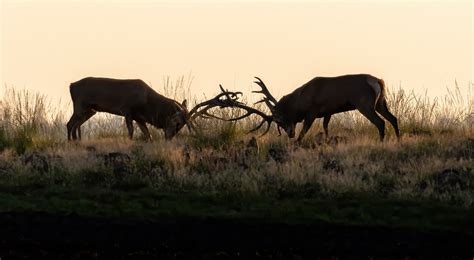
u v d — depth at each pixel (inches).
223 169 2281.0
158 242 1881.2
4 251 1825.8
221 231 1930.4
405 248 1840.6
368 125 2849.4
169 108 2864.2
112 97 2866.6
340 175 2176.4
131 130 2869.1
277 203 2084.2
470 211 2011.6
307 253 1817.2
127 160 2356.1
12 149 2564.0
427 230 1932.8
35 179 2256.4
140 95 2864.2
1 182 2244.1
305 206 2060.8
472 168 2235.5
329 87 2701.8
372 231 1924.2
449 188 2118.6
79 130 2891.2
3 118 2822.3
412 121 2829.7
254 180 2158.0
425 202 2064.5
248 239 1889.8
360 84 2679.6
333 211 2028.8
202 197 2122.3
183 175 2219.5
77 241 1887.3
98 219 2003.0
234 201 2096.5
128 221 1991.9
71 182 2237.9
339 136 2674.7
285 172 2207.2
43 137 2721.5
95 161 2331.4
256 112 2810.0
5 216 2015.3
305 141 2682.1
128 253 1819.6
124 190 2198.6
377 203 2065.7
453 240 1881.2
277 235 1905.8
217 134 2679.6
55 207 2080.5
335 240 1879.9
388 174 2207.2
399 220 1983.3
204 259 1781.5
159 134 2989.7
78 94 2881.4
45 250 1834.4
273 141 2667.3
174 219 2001.7
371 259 1784.0
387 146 2476.6
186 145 2615.7
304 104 2731.3
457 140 2536.9
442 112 2901.1
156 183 2209.6
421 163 2294.5
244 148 2514.8
